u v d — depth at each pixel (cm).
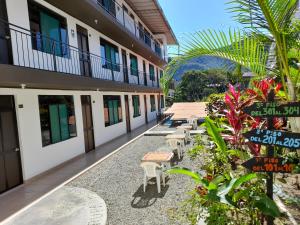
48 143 936
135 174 830
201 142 745
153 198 626
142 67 2450
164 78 438
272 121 271
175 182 727
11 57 773
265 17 312
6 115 759
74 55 1140
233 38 381
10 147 766
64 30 1084
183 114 1900
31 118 847
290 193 402
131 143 1408
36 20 902
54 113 983
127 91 1833
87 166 965
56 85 850
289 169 264
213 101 1260
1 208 622
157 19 2427
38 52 895
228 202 264
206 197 273
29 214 578
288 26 322
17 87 787
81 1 982
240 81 514
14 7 790
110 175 834
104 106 1485
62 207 603
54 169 950
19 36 804
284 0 298
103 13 1194
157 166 661
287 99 370
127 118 1922
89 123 1285
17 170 789
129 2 1964
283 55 340
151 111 2767
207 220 279
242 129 433
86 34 1298
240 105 423
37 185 784
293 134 259
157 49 3031
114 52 1706
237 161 453
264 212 265
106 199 637
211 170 427
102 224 507
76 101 1150
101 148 1314
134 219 523
